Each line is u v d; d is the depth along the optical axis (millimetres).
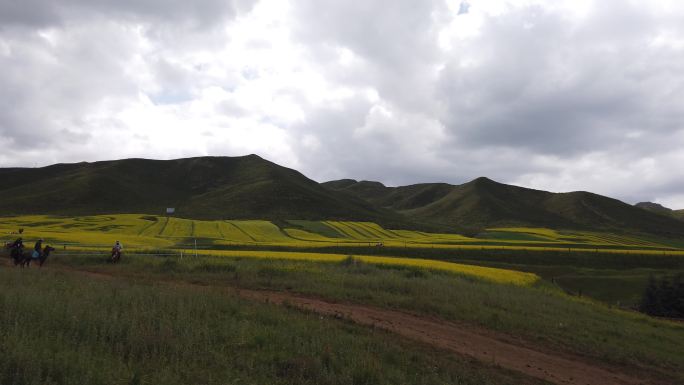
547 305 22562
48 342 7605
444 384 8656
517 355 12875
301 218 145750
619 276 60188
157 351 8156
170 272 23500
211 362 7930
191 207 157250
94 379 6469
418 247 67500
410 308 17312
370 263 34312
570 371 12148
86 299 11109
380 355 9977
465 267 39625
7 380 6031
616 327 19391
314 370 8266
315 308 15281
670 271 64875
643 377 12664
